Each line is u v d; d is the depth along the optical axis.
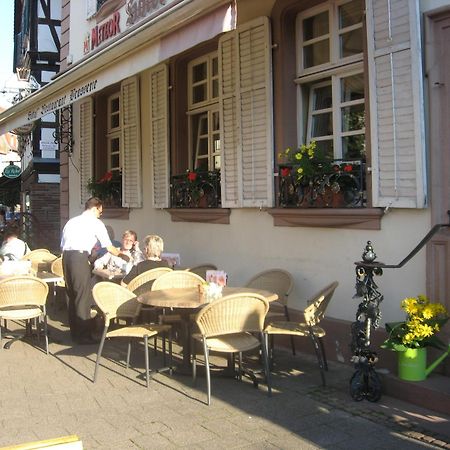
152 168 8.70
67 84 8.04
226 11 5.02
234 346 4.78
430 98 4.86
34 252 9.58
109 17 10.16
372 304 4.56
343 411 4.41
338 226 5.72
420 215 4.98
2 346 6.70
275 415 4.36
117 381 5.26
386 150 5.16
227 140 7.08
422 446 3.79
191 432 4.06
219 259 7.44
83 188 11.10
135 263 7.15
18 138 21.72
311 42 6.38
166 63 8.41
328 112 6.32
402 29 4.99
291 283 6.00
